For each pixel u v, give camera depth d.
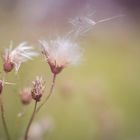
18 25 0.59
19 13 0.62
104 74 0.74
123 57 0.80
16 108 0.43
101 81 0.67
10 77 0.37
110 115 0.49
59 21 0.64
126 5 0.89
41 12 0.63
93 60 0.76
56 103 0.56
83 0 0.67
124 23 0.87
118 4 0.83
